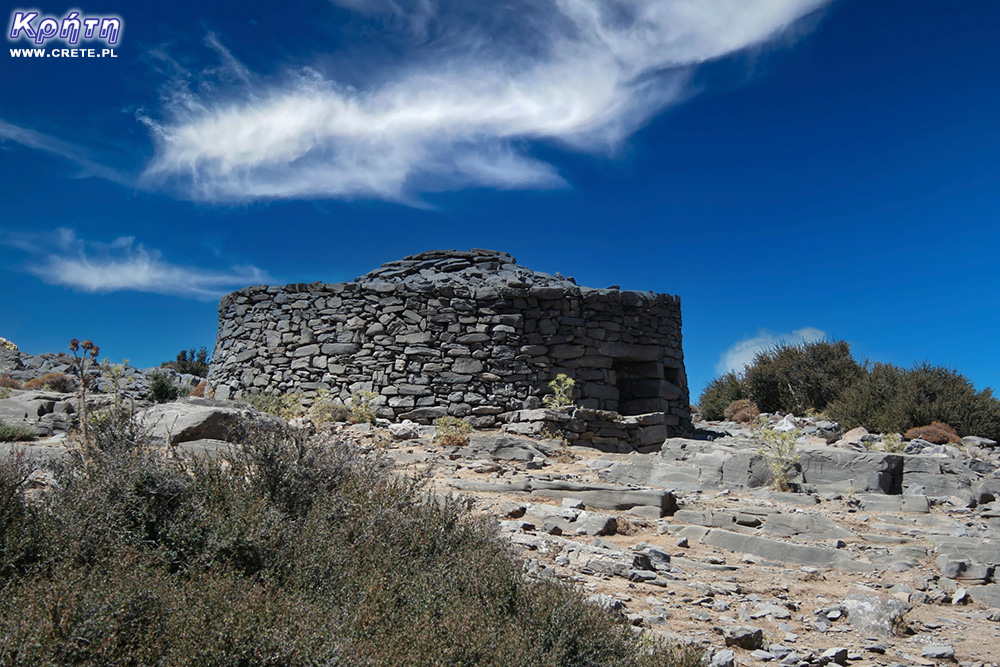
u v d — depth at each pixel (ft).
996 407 57.21
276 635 11.09
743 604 19.70
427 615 12.95
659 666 13.47
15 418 33.81
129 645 10.62
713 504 31.01
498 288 55.52
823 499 32.89
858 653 17.02
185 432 27.32
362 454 23.79
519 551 21.02
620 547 23.54
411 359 54.19
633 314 57.72
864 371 69.82
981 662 16.98
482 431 49.83
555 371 54.39
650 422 48.93
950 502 32.83
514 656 12.26
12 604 11.07
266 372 57.67
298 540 15.37
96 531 14.39
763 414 67.41
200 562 14.20
